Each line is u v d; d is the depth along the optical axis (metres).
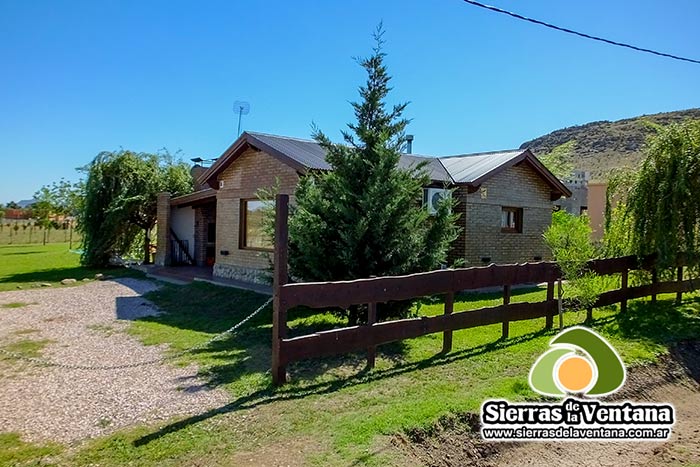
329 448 3.62
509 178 12.98
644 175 8.65
